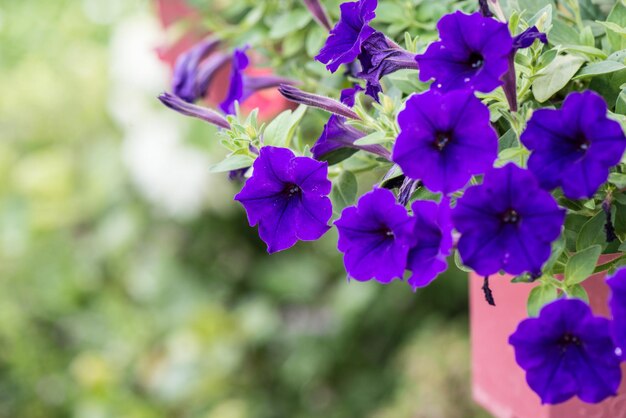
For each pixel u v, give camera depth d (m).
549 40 0.94
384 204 0.80
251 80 1.09
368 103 1.08
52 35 3.07
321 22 1.03
